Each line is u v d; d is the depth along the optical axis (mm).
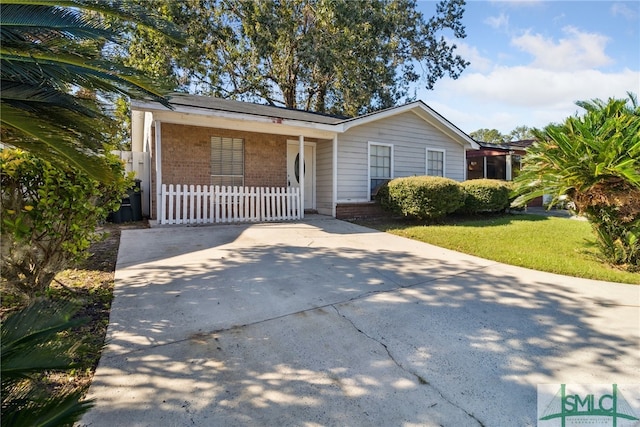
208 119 8016
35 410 1279
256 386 2195
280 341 2785
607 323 3240
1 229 2969
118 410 1941
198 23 15484
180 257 5211
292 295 3795
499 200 10938
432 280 4461
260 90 18578
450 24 20516
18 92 2314
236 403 2027
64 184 3242
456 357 2604
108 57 2836
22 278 3465
